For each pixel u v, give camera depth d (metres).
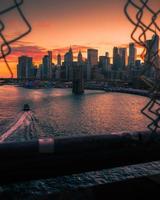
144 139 1.98
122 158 1.92
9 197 1.65
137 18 1.88
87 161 1.81
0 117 137.00
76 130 112.12
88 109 182.00
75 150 1.78
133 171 58.88
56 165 1.73
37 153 1.70
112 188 1.76
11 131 105.56
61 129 113.44
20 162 1.65
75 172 1.82
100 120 138.38
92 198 1.63
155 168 60.47
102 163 1.87
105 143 1.87
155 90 1.97
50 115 149.00
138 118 146.62
